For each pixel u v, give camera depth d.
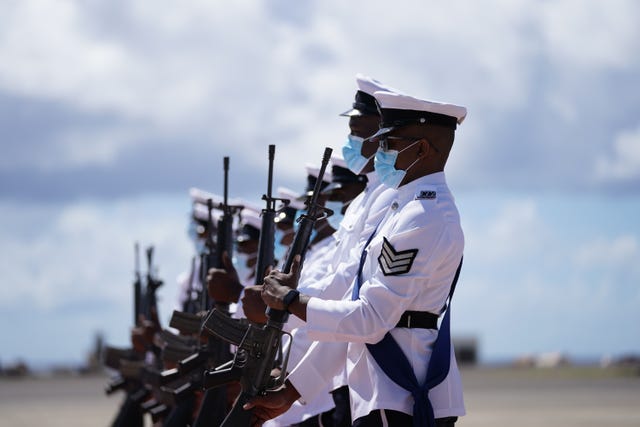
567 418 42.00
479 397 60.31
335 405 15.66
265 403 13.43
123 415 24.42
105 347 25.23
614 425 38.16
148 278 22.95
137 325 24.14
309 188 20.39
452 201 13.15
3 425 40.47
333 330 12.73
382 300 12.69
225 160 17.23
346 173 18.16
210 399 15.88
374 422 12.88
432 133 13.20
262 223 14.44
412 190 13.20
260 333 13.30
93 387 77.94
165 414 22.16
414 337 12.90
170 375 18.33
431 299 12.95
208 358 16.45
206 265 18.09
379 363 12.88
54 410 49.88
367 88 15.27
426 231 12.77
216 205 18.17
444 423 12.96
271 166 14.49
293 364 14.57
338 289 14.03
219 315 13.83
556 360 120.44
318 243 18.39
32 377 104.00
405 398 12.80
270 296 13.11
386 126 13.30
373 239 13.45
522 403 53.56
